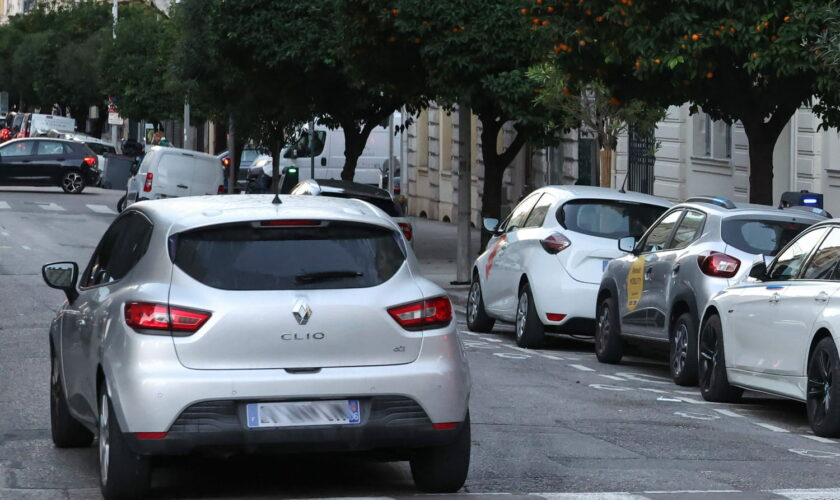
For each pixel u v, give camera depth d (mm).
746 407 29672
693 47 37844
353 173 81188
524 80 55875
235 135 109625
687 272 32750
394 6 56156
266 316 17781
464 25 56156
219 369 17688
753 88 41688
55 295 53812
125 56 151250
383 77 60812
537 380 33062
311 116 82812
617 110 50438
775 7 37781
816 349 25609
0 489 19500
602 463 21922
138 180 100562
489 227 45281
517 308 41750
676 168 70938
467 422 18969
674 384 33500
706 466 21922
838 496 19234
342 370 17922
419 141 114062
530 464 21703
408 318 18250
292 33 74250
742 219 32312
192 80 96250
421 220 110062
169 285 17984
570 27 40156
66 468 21281
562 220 40281
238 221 18250
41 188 136000
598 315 38688
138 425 17531
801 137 57875
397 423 18016
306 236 18438
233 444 17625
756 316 28109
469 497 18938
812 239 27484
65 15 197625
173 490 19672
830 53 35750
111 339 18266
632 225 40188
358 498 18641
